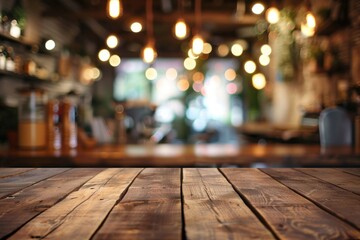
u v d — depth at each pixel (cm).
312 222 101
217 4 967
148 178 173
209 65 1703
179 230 95
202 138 1294
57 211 114
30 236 91
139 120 859
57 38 933
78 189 148
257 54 1234
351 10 565
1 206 121
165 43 1400
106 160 390
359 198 129
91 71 1159
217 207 118
